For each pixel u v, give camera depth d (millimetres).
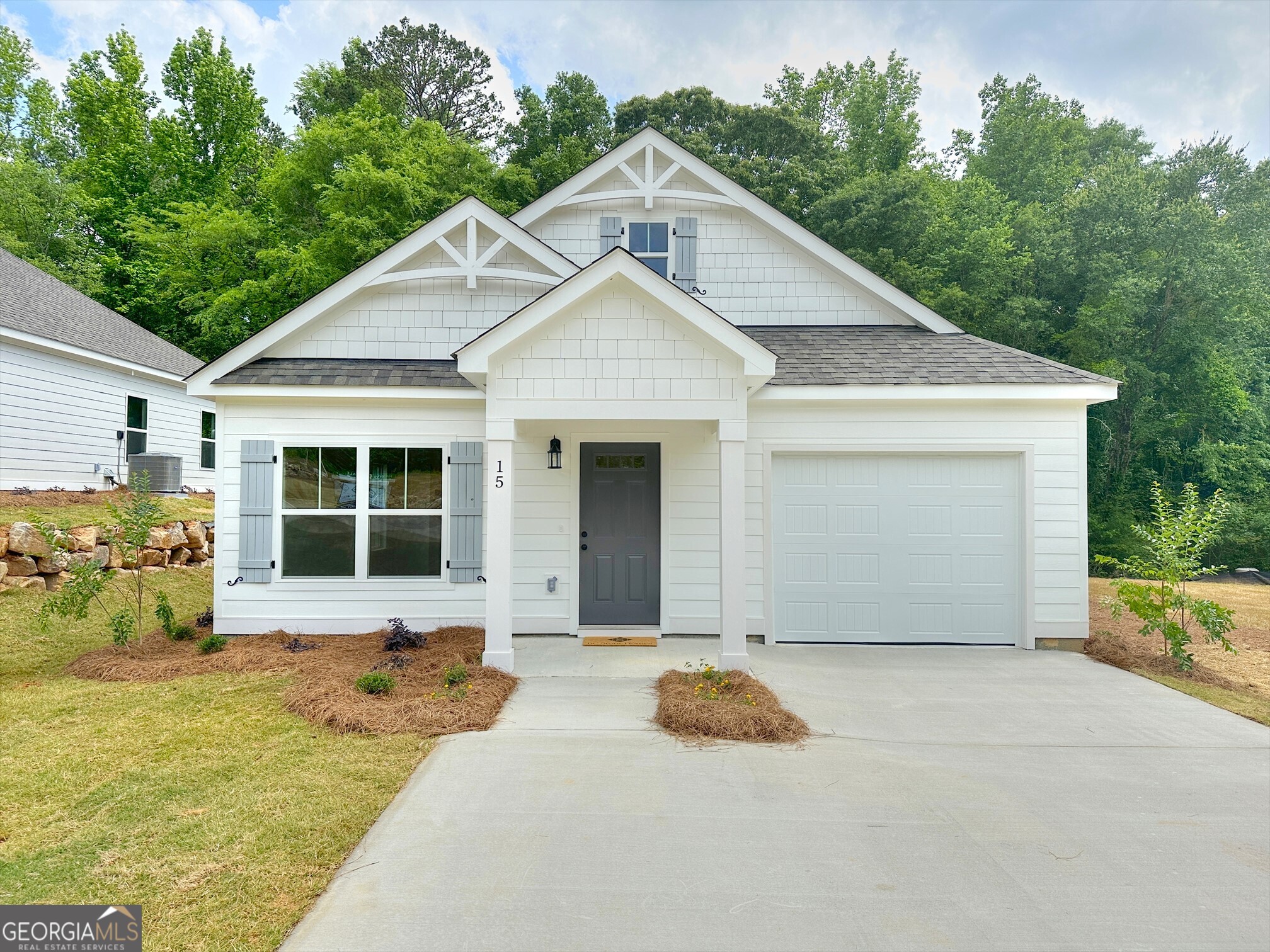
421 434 8422
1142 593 7547
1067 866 3471
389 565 8391
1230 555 22031
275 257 17531
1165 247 23094
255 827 3725
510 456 6723
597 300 6727
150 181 26812
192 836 3639
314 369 8531
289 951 2785
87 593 7055
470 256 8906
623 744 4992
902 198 21828
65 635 8094
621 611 8594
